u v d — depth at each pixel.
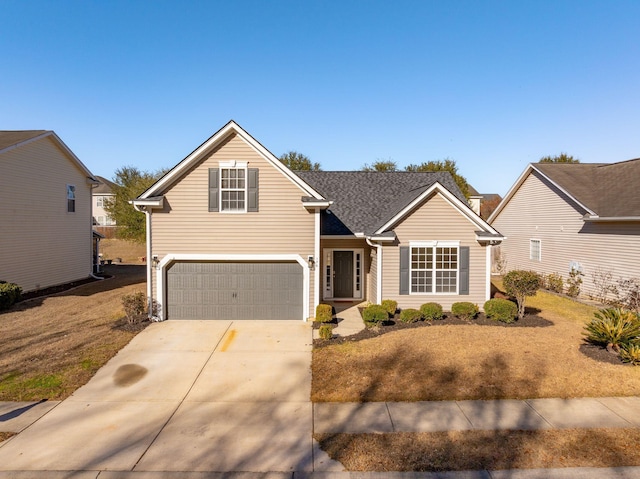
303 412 7.45
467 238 14.98
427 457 5.94
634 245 16.42
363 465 5.78
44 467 5.77
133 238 39.22
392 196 19.66
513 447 6.17
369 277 17.22
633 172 19.53
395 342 10.88
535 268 23.59
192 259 13.89
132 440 6.51
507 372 8.86
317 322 13.55
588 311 15.91
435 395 7.97
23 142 18.34
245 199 13.84
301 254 14.05
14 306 16.19
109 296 18.56
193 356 10.45
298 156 48.03
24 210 18.80
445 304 15.02
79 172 23.59
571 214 20.34
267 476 5.57
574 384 8.32
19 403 7.85
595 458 5.88
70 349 10.86
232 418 7.25
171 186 13.77
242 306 14.17
